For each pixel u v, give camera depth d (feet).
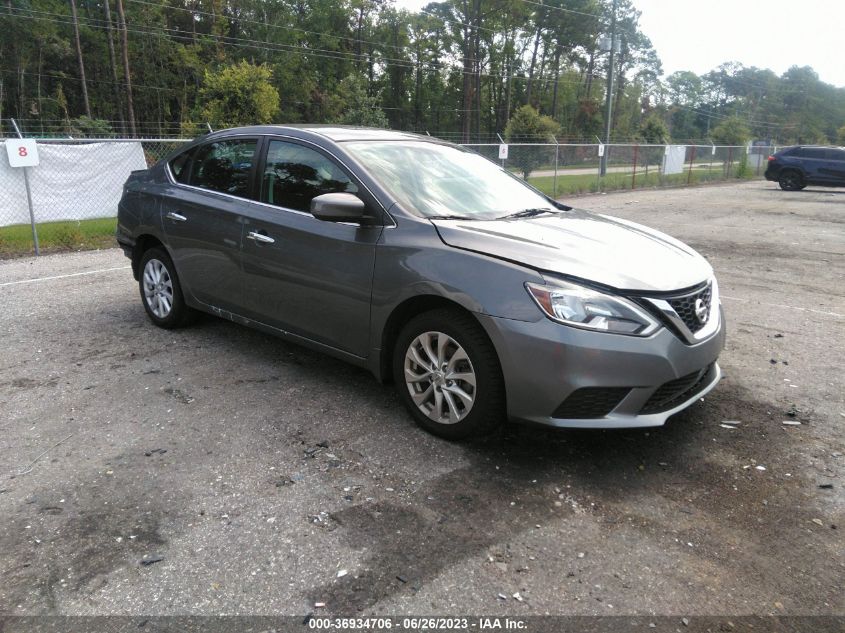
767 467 11.50
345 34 229.66
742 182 102.99
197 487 10.53
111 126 167.53
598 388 10.51
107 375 15.21
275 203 14.64
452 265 11.46
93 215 42.96
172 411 13.33
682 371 10.95
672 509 10.18
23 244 33.35
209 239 15.92
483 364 11.17
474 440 12.23
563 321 10.44
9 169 38.58
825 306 22.84
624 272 10.99
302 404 13.73
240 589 8.27
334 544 9.15
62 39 181.37
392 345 12.95
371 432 12.49
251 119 82.74
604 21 262.26
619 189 82.07
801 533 9.64
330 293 13.34
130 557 8.85
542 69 270.05
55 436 12.21
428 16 238.07
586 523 9.77
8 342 17.49
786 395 14.73
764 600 8.25
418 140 15.74
